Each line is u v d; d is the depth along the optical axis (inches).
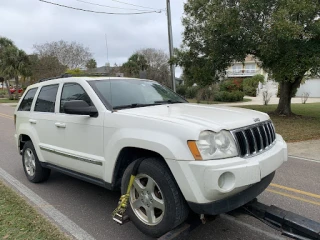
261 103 999.0
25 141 217.8
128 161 136.5
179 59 600.7
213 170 102.3
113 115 135.8
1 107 1018.7
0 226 138.0
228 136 112.1
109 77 172.2
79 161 154.3
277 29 412.5
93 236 134.1
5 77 1466.5
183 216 114.3
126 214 131.6
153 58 1430.9
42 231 133.3
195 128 107.3
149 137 116.9
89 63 1353.3
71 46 1471.5
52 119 173.8
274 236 132.6
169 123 114.2
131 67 1384.1
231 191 105.7
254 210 128.4
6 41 1561.3
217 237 132.1
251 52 521.0
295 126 451.5
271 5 454.3
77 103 140.1
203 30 537.6
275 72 478.6
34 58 1467.8
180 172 106.8
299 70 446.9
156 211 124.0
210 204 105.7
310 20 438.6
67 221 148.7
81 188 195.6
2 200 168.9
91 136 145.7
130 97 157.3
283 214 120.3
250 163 110.3
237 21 459.5
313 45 437.4
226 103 1012.5
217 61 524.1
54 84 184.5
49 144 179.8
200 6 548.1
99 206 167.0
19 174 229.0
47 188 196.1
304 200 173.9
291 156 284.8
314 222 113.3
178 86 1226.6
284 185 199.9
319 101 1137.4
